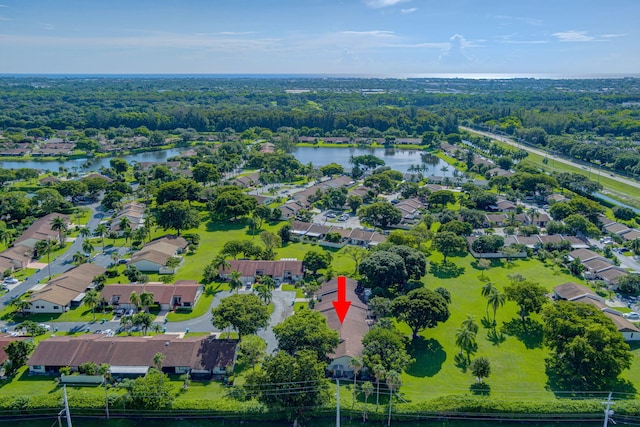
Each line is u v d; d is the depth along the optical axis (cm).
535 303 11994
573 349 9806
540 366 10669
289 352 10125
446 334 11919
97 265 15462
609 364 9538
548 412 9044
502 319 12675
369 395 9644
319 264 14962
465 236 18112
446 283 14775
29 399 9106
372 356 9775
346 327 11225
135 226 19488
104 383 9944
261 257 16300
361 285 13975
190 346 10569
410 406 9131
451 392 9750
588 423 9106
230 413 9062
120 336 11325
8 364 10162
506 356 11025
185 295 13188
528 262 16550
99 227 18212
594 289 14238
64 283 13538
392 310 11600
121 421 9181
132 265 14850
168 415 9138
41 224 18375
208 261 16388
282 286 14438
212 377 10231
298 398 8844
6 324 12131
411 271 13962
